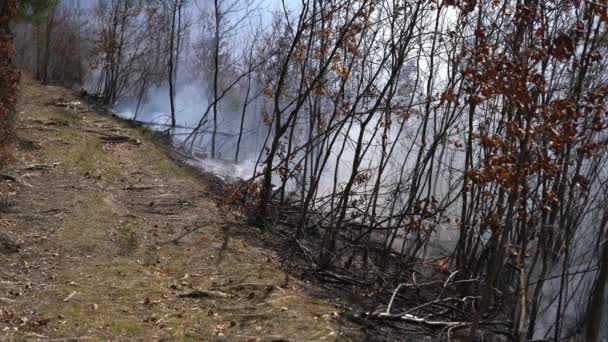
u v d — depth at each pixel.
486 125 8.27
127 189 10.21
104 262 7.21
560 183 7.35
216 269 7.46
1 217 8.00
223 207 10.12
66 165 10.56
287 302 6.54
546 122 5.22
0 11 10.50
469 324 6.23
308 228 10.45
